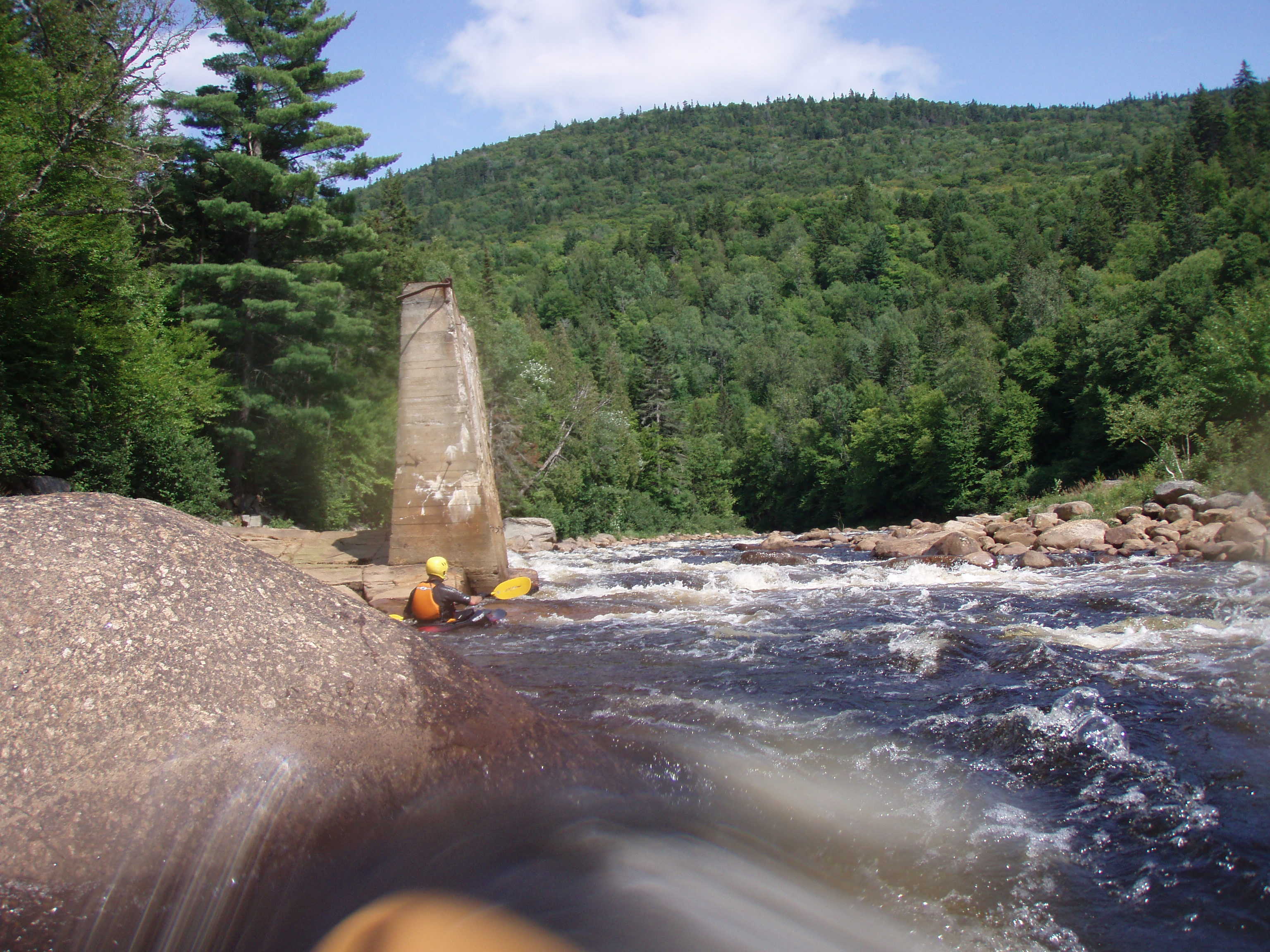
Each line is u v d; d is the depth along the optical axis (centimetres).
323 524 3058
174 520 401
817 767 450
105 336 1817
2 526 355
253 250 2692
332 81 2847
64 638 316
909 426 5975
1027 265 10588
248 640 348
